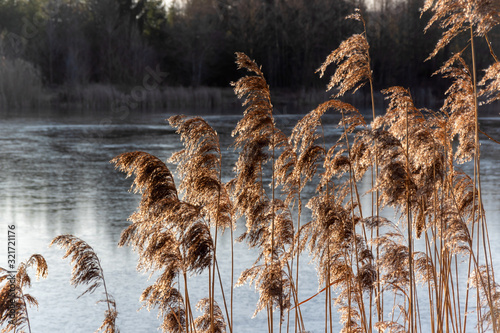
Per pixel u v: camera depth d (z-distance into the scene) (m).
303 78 85.12
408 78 81.19
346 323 6.02
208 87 83.75
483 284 5.55
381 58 83.12
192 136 5.34
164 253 5.33
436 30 81.31
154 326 9.70
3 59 65.44
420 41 82.00
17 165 27.86
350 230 5.64
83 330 9.48
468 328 8.62
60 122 48.25
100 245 14.67
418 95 72.25
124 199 20.78
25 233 15.80
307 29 86.56
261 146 5.46
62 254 13.87
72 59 75.75
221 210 5.65
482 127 41.75
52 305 10.62
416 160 5.52
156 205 5.16
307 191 20.73
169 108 68.06
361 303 5.87
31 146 34.16
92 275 5.61
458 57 5.52
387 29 85.00
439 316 5.89
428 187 5.42
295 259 13.09
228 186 5.96
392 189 5.31
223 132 40.06
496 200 18.80
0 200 20.34
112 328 5.94
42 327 9.61
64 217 17.86
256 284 5.71
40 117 52.41
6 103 61.66
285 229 5.84
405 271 5.83
